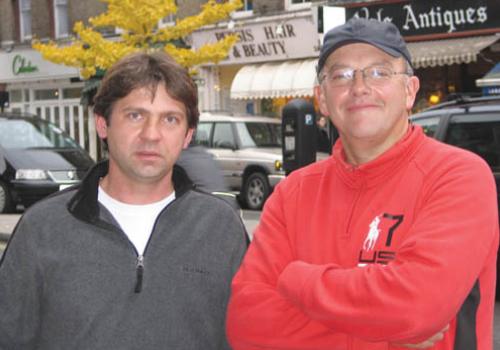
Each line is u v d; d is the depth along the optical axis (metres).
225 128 15.98
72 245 2.57
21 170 14.17
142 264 2.58
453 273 2.30
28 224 2.61
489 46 16.08
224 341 2.75
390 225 2.50
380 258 2.48
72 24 25.12
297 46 19.08
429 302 2.27
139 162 2.61
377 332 2.32
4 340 2.61
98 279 2.55
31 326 2.60
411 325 2.27
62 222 2.60
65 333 2.54
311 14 18.38
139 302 2.56
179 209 2.69
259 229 2.81
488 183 2.50
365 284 2.33
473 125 7.82
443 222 2.39
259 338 2.57
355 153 2.69
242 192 15.55
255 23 19.66
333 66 2.66
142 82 2.59
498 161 7.56
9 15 26.92
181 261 2.63
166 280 2.60
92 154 25.38
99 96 2.66
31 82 27.02
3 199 14.33
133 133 2.61
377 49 2.62
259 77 19.44
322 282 2.40
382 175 2.56
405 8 16.42
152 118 2.61
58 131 15.52
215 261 2.68
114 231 2.59
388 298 2.29
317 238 2.64
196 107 2.73
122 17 17.80
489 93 9.60
